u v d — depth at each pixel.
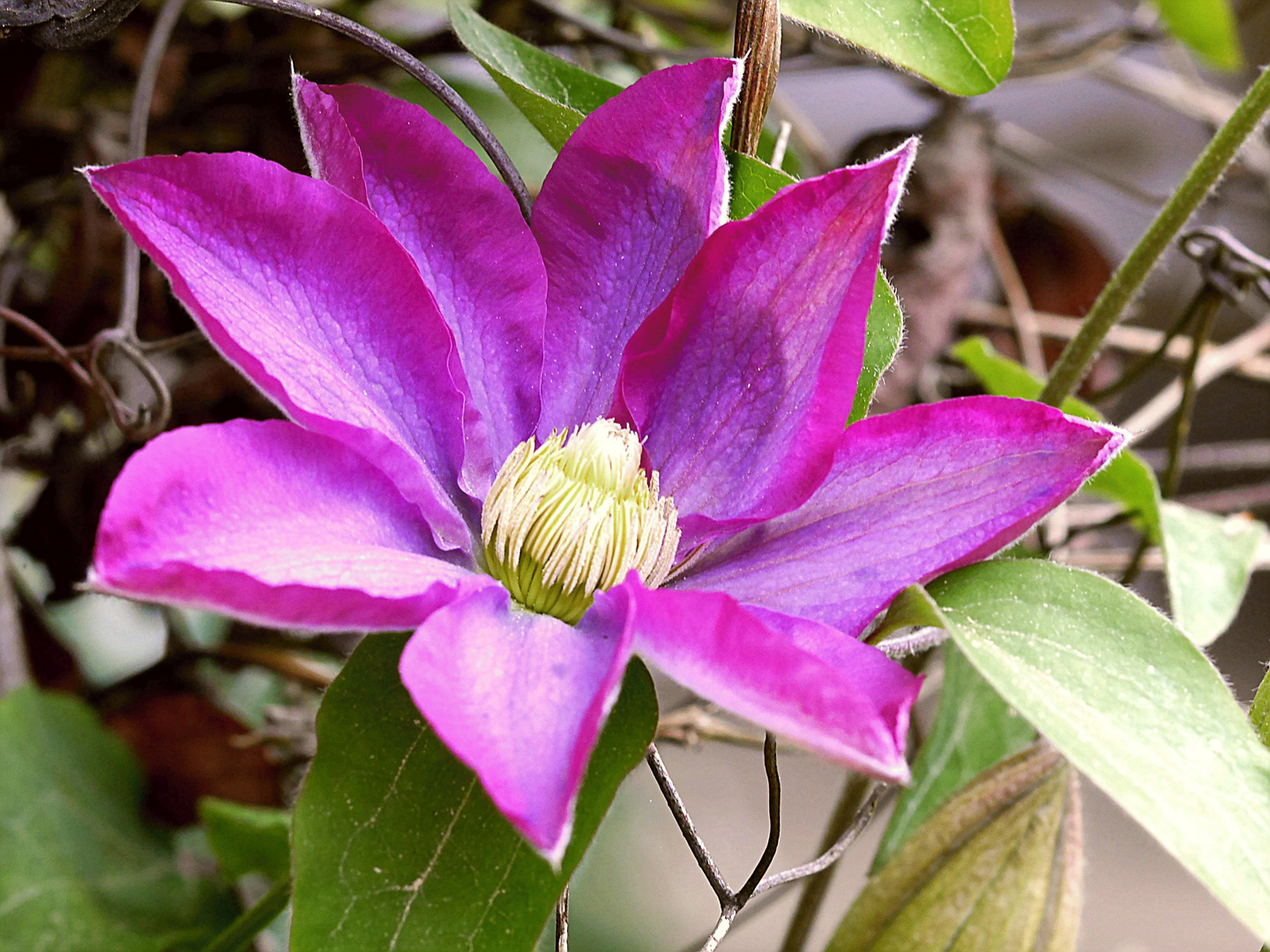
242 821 0.36
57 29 0.25
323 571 0.21
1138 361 0.38
